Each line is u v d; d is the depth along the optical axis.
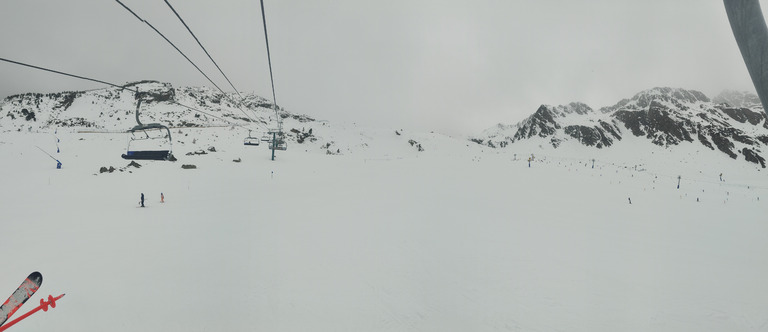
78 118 97.06
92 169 42.75
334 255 15.88
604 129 156.00
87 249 16.23
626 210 32.97
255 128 99.38
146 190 34.34
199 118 105.62
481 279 13.74
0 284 12.34
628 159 128.12
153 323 10.11
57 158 47.50
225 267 14.27
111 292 11.77
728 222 30.53
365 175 50.47
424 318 10.88
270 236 18.84
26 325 9.82
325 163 62.97
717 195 46.75
